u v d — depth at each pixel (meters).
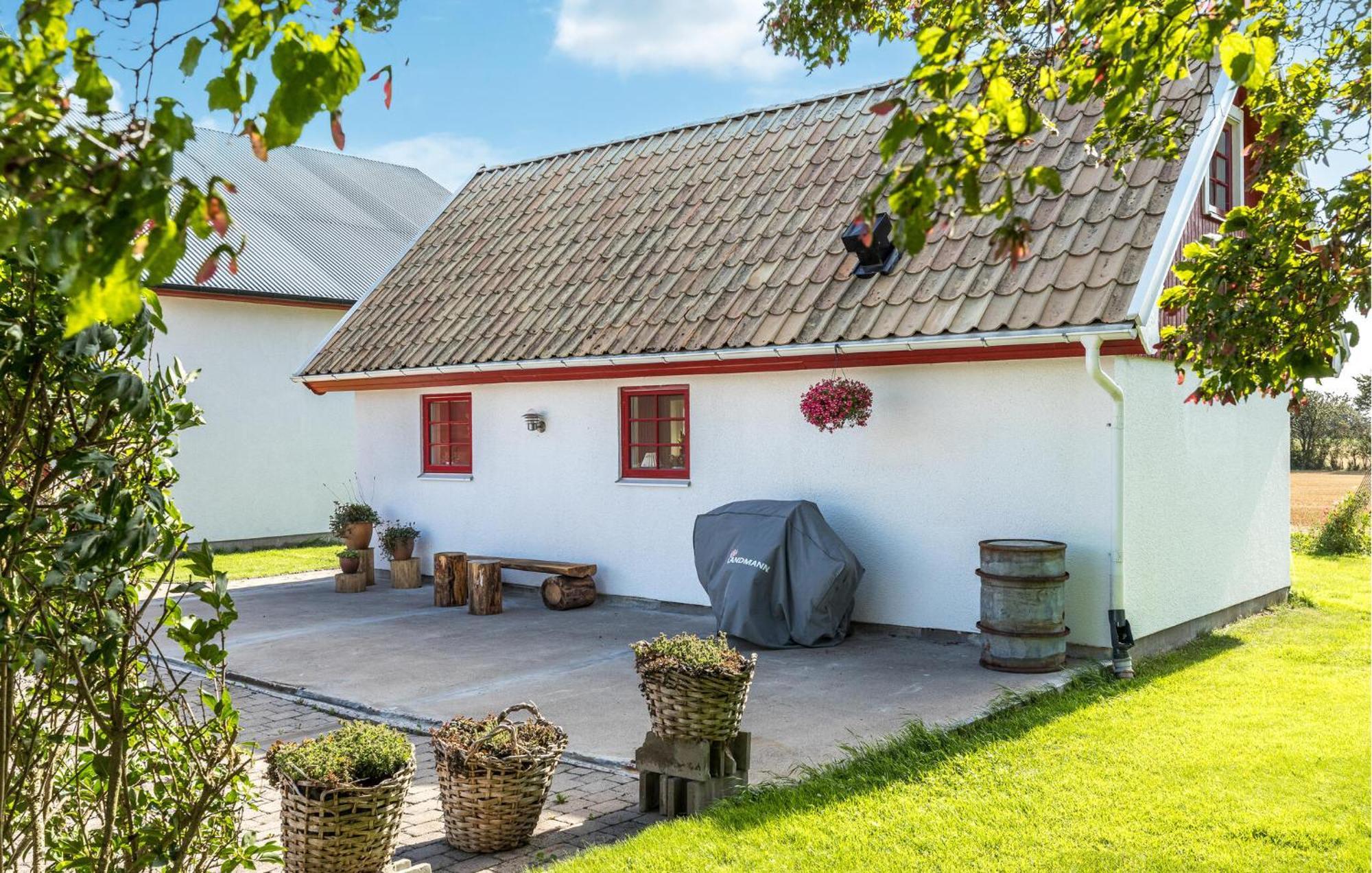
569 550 13.03
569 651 10.27
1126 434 9.18
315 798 4.77
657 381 12.08
